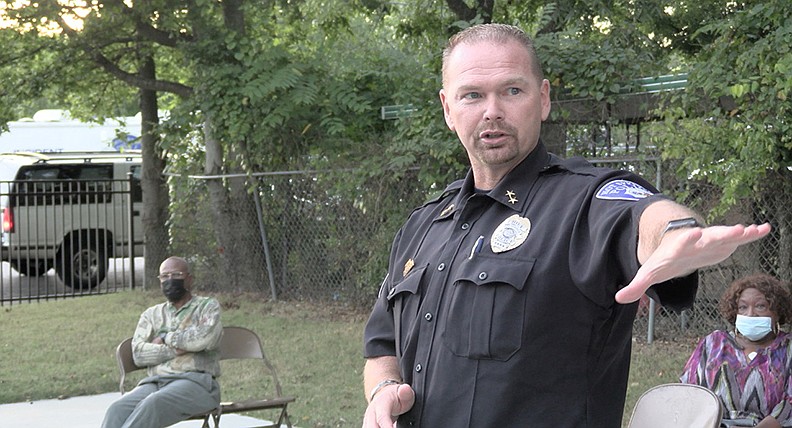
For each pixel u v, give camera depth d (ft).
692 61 35.19
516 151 7.12
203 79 41.27
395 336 7.79
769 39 26.14
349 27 44.96
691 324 29.94
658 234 5.47
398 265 7.96
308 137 41.52
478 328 6.85
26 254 52.90
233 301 42.73
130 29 46.06
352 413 24.59
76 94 53.01
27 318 42.27
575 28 35.58
